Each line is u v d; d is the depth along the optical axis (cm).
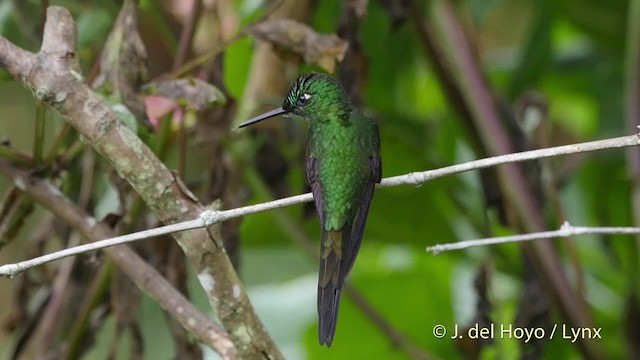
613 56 1242
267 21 838
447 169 655
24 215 790
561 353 1059
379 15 1110
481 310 948
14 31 972
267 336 672
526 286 957
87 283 957
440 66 1014
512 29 1452
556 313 987
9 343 1145
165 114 834
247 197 1021
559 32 1329
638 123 960
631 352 1018
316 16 1147
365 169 701
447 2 995
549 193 1024
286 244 1216
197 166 1124
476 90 975
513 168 951
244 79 1055
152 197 635
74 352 869
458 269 1234
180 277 894
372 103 1180
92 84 845
